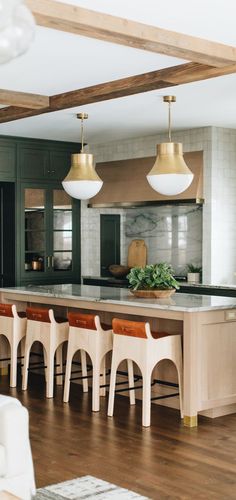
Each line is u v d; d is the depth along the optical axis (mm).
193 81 5109
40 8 3523
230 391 5512
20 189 8398
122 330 5359
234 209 7926
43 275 8641
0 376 7160
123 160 8539
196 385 5227
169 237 8664
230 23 3963
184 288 7781
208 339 5344
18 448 3473
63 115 6875
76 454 4477
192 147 7863
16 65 4930
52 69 5066
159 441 4781
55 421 5301
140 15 3811
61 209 8852
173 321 5766
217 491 3826
